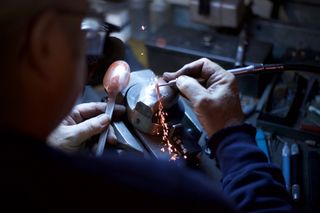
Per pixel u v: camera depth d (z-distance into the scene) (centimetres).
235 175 68
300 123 103
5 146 36
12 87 39
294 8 135
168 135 82
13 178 36
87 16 48
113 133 83
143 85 88
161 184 39
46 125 44
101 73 94
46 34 39
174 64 126
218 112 75
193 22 141
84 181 37
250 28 133
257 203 63
